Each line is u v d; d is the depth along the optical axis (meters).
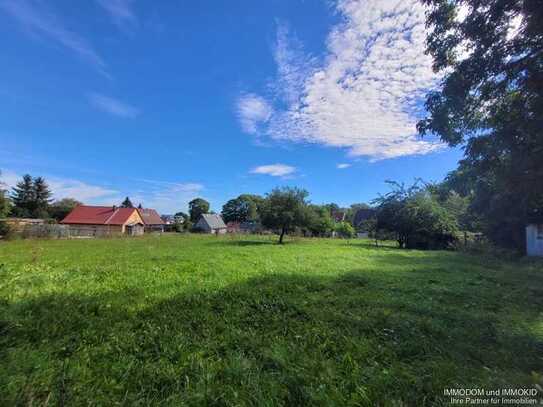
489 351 3.45
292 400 2.50
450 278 8.45
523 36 4.32
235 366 2.97
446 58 5.30
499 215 15.76
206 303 5.40
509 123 4.68
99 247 19.61
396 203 23.91
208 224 69.56
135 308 5.06
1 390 2.45
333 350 3.48
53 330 3.86
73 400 2.41
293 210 26.64
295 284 7.30
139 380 2.75
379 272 9.48
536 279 8.42
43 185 64.69
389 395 2.53
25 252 15.23
